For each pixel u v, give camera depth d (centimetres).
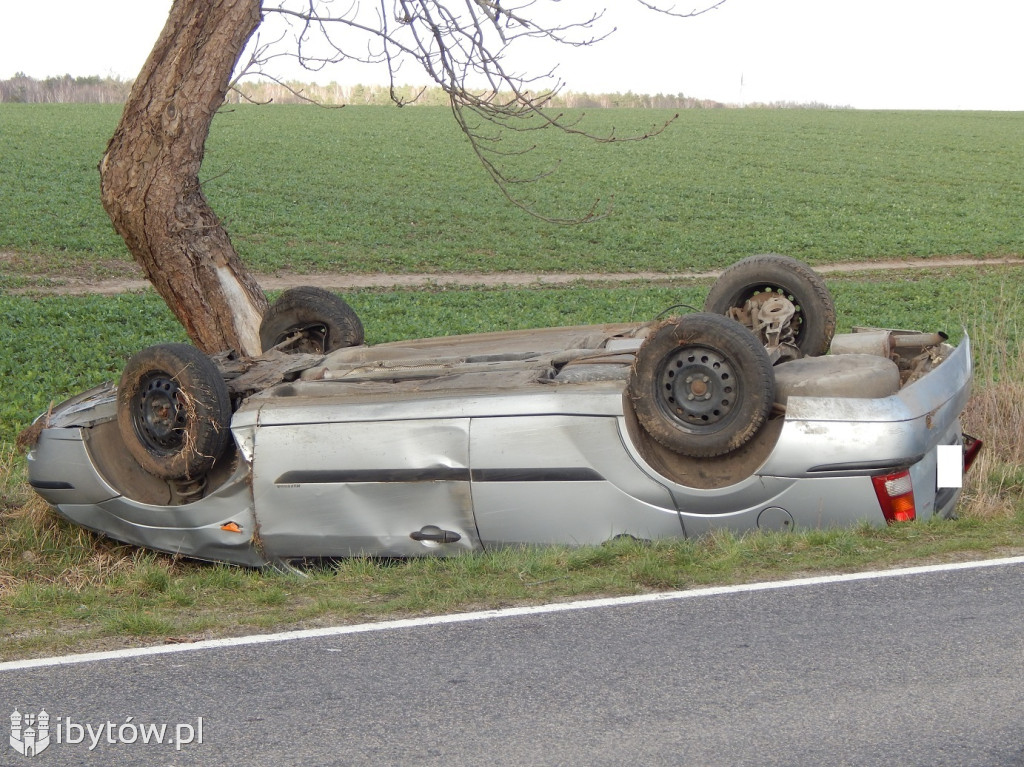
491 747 407
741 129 8331
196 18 1038
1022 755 388
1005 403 1024
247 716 445
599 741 409
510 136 7219
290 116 8125
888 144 7431
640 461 671
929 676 463
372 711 445
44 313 2369
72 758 411
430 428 682
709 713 432
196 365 721
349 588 641
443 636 536
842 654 491
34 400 1441
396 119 8131
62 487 795
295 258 3528
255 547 722
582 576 625
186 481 752
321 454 695
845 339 808
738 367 653
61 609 625
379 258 3588
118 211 1077
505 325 2341
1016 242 4100
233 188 4816
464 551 689
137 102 1056
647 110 10506
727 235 4216
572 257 3706
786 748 399
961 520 705
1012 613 538
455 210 4534
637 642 516
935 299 2828
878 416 656
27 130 6419
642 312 2580
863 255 3888
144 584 684
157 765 402
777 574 608
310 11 1049
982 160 6644
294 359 833
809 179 5775
